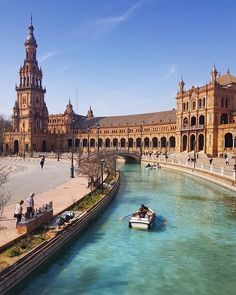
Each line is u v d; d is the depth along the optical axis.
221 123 104.81
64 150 167.25
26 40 157.50
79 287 16.97
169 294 16.48
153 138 140.50
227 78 113.62
